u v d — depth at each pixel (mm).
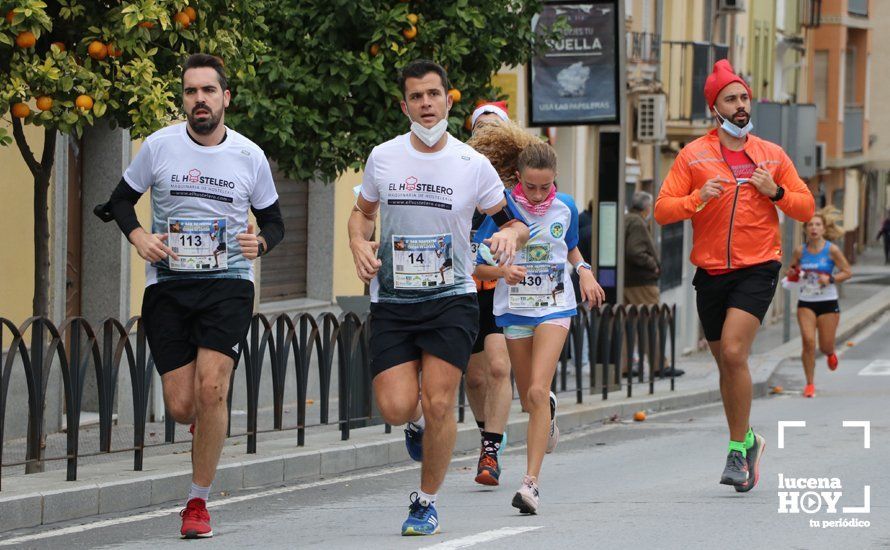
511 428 26156
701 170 18141
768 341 58375
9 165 25203
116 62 18141
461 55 24594
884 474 20203
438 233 14906
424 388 14891
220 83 15492
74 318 18500
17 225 25438
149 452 23359
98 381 18906
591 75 33594
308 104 24234
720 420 30812
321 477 21547
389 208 14945
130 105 18438
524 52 26000
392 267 14938
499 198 15234
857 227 133375
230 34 19422
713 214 18016
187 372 15703
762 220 17984
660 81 55500
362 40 24438
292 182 34750
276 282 34312
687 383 38594
